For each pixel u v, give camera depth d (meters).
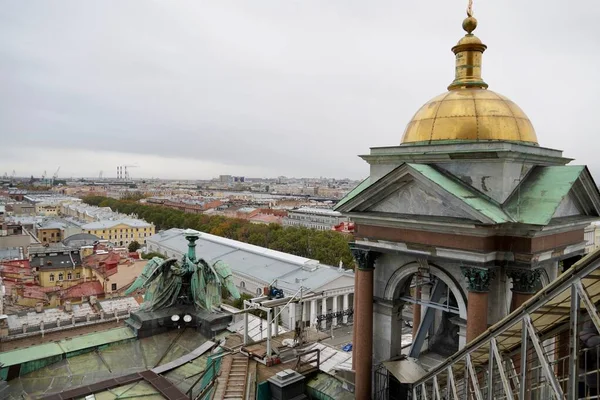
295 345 31.80
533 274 20.38
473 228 20.20
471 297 20.69
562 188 20.55
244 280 116.50
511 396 14.22
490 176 20.98
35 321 68.12
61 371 33.75
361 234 25.25
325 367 31.56
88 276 135.25
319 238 165.38
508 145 20.55
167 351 37.47
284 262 121.31
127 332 40.31
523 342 13.52
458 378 21.34
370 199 24.20
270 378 27.09
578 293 11.42
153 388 29.80
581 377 13.57
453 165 22.27
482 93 24.02
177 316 40.78
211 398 25.69
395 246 23.69
